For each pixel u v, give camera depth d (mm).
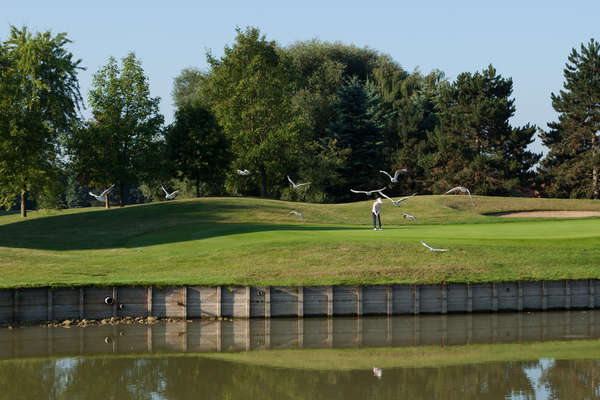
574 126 90750
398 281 29562
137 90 72375
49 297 26609
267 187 91188
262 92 78938
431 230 42500
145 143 72500
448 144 90062
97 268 30750
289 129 77312
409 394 17688
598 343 24203
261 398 17219
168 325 26641
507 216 56344
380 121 97500
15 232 44125
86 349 22641
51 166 57344
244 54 81750
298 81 89562
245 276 29562
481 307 29953
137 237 42344
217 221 48312
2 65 54812
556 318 29016
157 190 95375
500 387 18438
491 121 87438
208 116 75688
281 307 28297
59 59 55438
